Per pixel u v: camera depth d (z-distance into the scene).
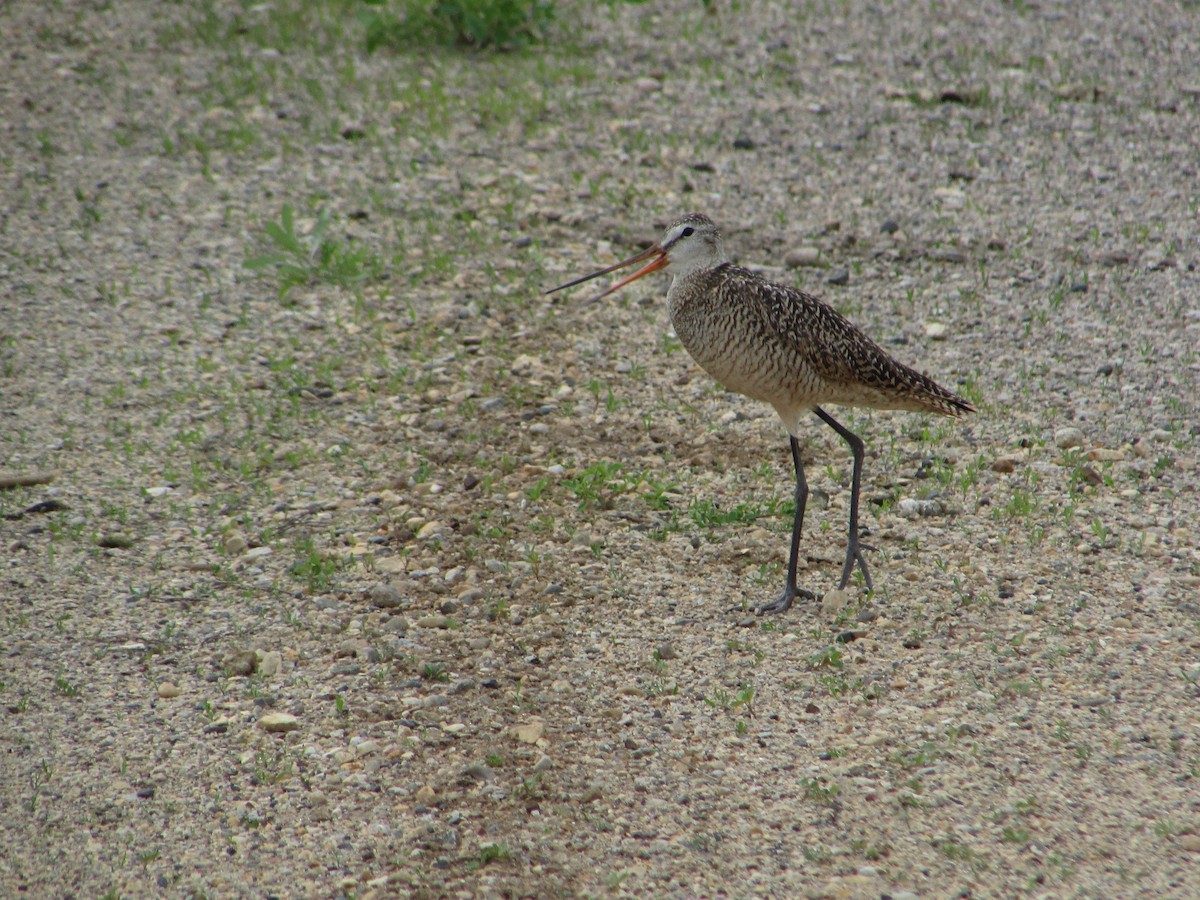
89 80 21.23
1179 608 9.86
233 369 13.98
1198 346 14.04
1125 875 7.30
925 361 13.98
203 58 22.25
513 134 19.52
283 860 7.67
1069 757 8.34
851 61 22.05
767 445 12.73
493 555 11.00
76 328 14.61
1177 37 22.73
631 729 8.88
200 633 9.90
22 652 9.57
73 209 17.25
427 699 9.12
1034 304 15.06
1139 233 16.48
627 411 13.37
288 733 8.80
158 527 11.32
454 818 8.02
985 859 7.49
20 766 8.39
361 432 12.91
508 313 15.20
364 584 10.58
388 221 17.22
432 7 23.41
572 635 9.94
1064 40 22.77
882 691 9.14
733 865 7.57
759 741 8.70
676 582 10.62
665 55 22.45
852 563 10.43
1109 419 12.78
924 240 16.55
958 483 11.78
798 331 10.18
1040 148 18.89
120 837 7.83
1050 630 9.70
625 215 17.25
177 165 18.59
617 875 7.49
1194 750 8.31
